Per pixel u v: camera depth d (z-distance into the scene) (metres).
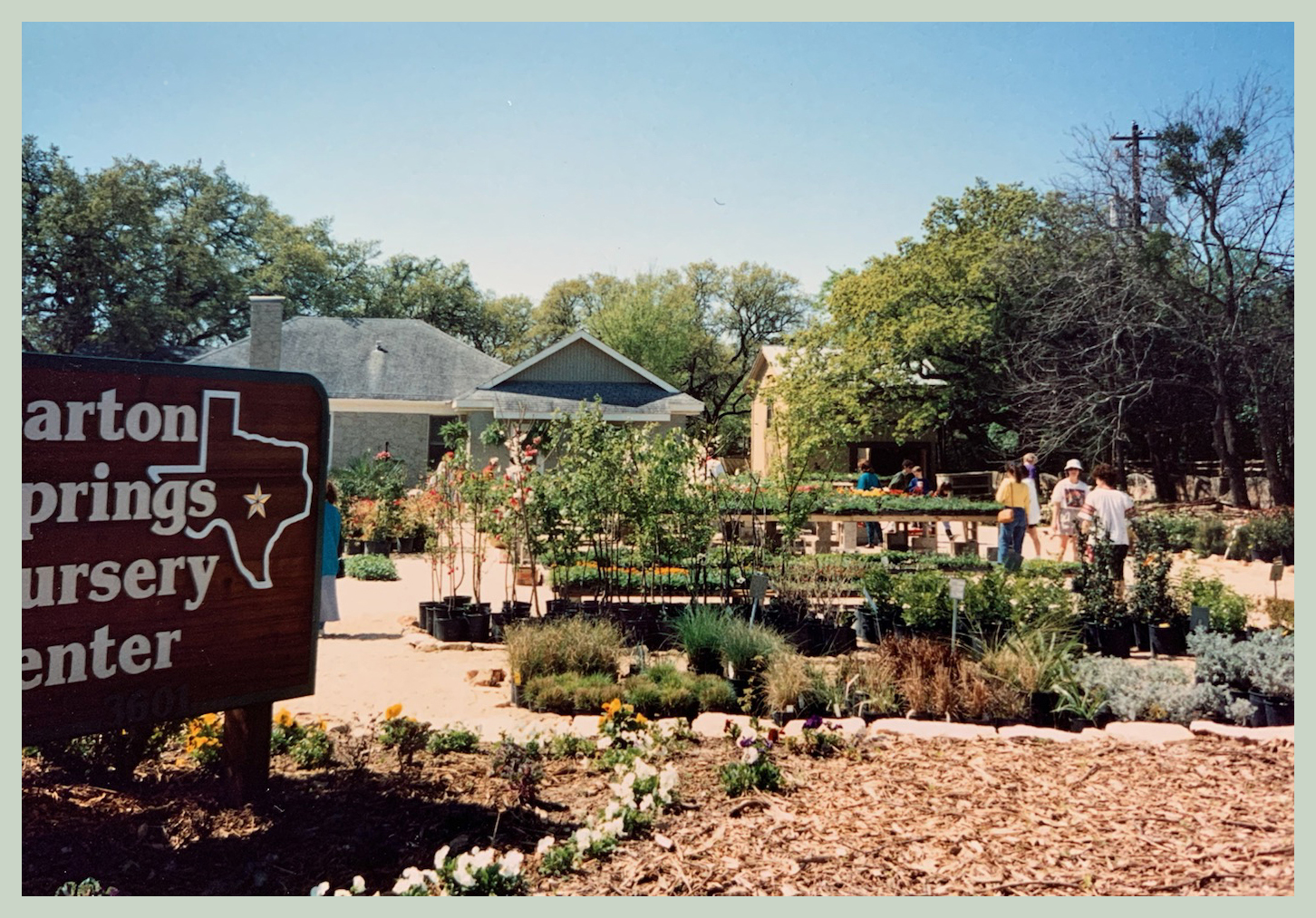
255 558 4.05
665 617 8.39
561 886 3.45
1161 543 9.03
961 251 27.14
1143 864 3.69
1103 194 23.08
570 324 55.66
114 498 3.66
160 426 3.79
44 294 37.34
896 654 6.32
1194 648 6.61
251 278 44.38
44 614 3.50
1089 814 4.20
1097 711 5.84
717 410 51.19
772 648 6.45
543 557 9.52
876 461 30.45
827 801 4.33
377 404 30.81
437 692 6.70
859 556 12.96
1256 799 4.38
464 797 4.30
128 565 3.70
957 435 31.02
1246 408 22.92
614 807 3.99
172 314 38.16
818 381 28.05
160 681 3.77
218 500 3.95
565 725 5.72
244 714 4.16
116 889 3.30
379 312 52.12
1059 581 9.59
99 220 36.34
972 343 27.72
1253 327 20.80
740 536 11.23
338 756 4.85
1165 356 22.59
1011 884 3.50
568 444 9.77
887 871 3.61
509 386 28.81
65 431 3.56
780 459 13.36
